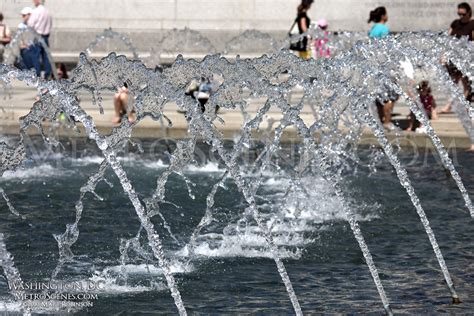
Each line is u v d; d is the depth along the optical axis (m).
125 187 14.60
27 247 18.19
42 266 17.05
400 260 17.58
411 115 29.64
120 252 17.91
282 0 46.78
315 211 21.22
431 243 17.06
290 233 19.42
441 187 23.81
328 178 17.28
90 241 18.66
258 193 23.30
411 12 46.12
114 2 47.75
